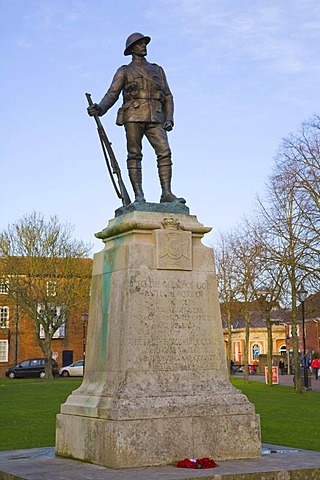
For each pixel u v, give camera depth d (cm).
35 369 5722
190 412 967
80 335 6538
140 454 924
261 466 917
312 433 1666
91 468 912
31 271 5166
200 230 1084
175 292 1035
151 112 1142
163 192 1141
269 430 1733
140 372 984
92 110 1127
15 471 904
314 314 5412
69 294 5231
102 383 1016
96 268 1113
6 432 1666
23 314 5862
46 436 1580
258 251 3575
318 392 3381
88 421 979
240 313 4962
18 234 5222
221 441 978
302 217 3216
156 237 1040
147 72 1158
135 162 1149
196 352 1026
